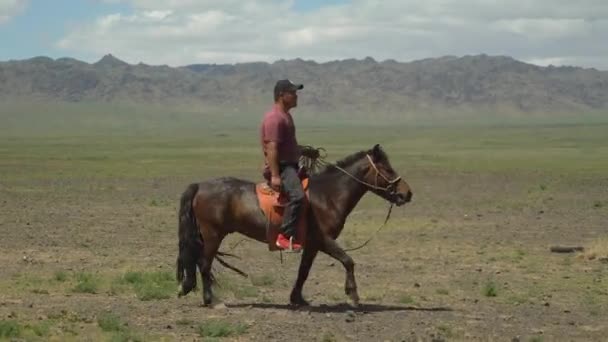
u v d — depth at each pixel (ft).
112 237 87.35
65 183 170.91
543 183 172.24
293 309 49.47
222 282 57.82
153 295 52.19
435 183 174.29
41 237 85.61
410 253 77.41
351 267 49.26
